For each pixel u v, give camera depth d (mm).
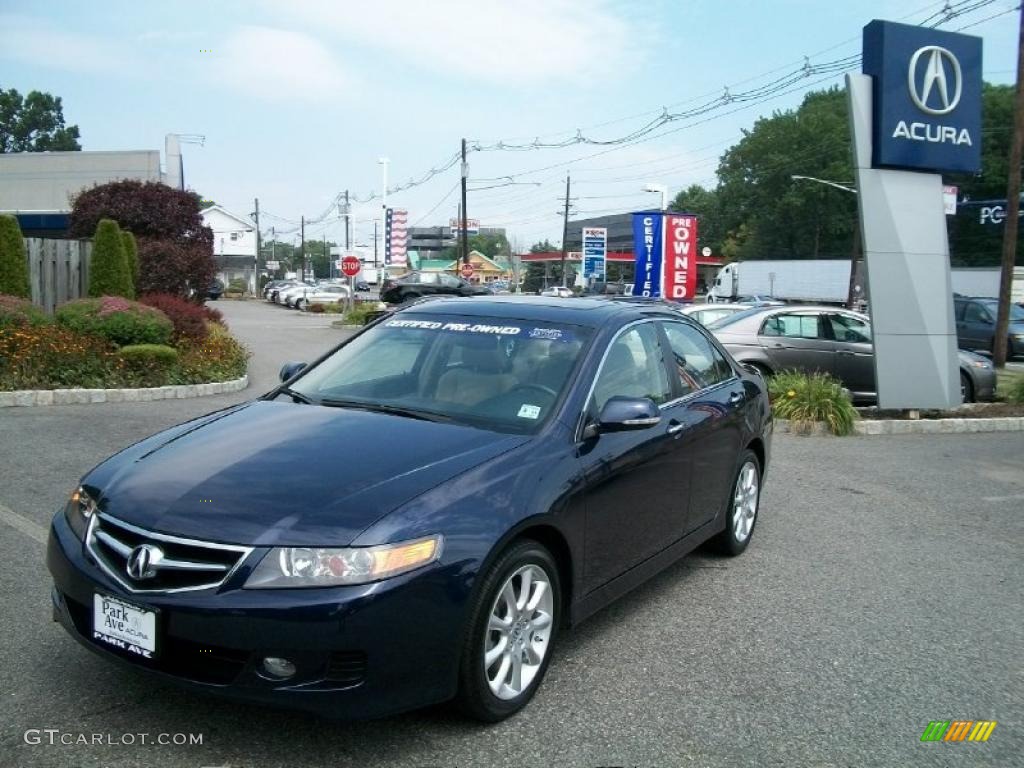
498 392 4223
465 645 3211
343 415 4090
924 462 9523
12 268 13148
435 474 3406
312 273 128750
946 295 11883
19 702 3418
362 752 3182
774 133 75938
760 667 4133
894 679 4082
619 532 4211
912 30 11172
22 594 4461
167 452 3730
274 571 2949
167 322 12711
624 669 4035
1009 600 5273
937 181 11789
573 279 82125
